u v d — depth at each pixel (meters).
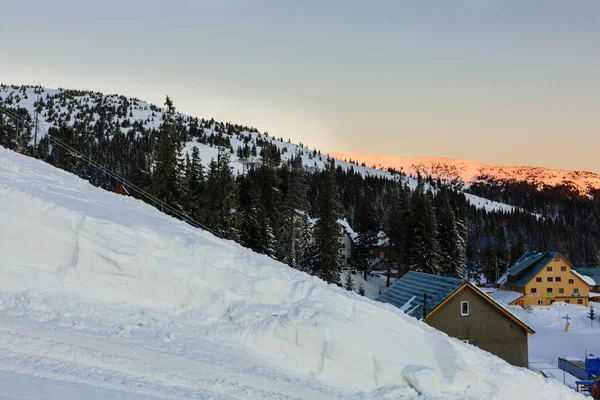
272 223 61.72
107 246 10.00
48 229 9.90
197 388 7.36
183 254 10.71
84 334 8.05
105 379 6.82
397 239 70.44
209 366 8.16
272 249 49.72
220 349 8.91
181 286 10.16
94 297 9.42
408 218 66.75
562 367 32.94
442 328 25.00
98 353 7.53
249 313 10.02
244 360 8.82
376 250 85.31
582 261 115.00
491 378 10.73
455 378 10.32
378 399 9.15
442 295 25.69
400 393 9.48
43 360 6.89
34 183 12.38
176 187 43.72
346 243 88.44
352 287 57.75
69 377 6.57
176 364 7.90
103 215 11.02
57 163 58.12
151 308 9.70
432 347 10.87
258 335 9.58
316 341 9.64
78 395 6.06
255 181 83.56
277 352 9.49
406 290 30.12
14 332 7.49
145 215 13.13
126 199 15.38
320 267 54.78
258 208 60.28
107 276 9.81
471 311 25.42
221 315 10.10
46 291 9.11
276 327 9.67
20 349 7.05
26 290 8.98
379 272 80.12
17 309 8.33
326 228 54.12
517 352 25.70
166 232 11.32
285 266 13.35
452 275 65.25
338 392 8.94
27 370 6.46
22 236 9.67
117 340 8.16
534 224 142.38
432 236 60.75
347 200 136.25
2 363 6.50
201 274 10.52
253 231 49.12
